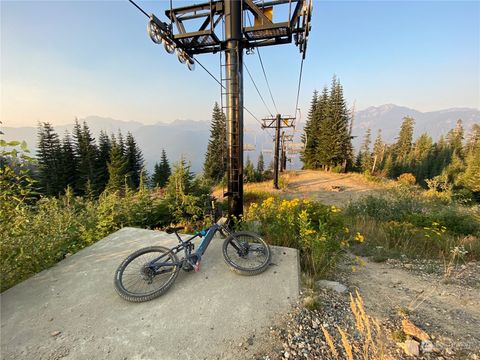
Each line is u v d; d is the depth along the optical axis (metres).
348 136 32.56
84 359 1.94
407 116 51.91
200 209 7.61
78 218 5.71
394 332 2.17
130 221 6.21
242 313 2.42
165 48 4.92
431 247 5.07
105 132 40.97
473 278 3.55
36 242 3.48
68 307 2.55
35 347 2.06
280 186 20.75
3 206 2.97
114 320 2.35
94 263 3.42
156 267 2.85
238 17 4.66
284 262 3.41
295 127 21.80
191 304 2.56
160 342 2.09
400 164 47.16
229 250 3.73
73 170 35.34
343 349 1.99
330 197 16.69
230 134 5.08
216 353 1.97
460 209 8.23
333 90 33.16
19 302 2.62
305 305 2.55
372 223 6.75
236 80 4.86
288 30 4.44
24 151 2.88
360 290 3.08
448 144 51.34
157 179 39.16
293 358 1.92
